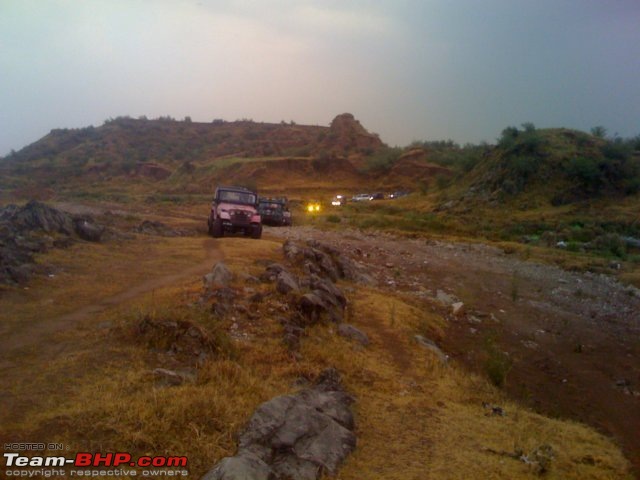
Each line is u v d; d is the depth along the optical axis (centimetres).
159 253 1764
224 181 8888
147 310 958
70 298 1119
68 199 6250
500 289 2052
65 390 678
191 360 823
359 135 12106
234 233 2552
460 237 3403
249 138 14162
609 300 1975
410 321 1380
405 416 803
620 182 4559
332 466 607
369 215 4694
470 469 657
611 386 1230
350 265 1925
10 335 880
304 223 4144
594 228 3650
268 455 589
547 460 712
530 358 1363
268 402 659
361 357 1039
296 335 1035
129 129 14512
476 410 891
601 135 5819
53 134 15025
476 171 5722
